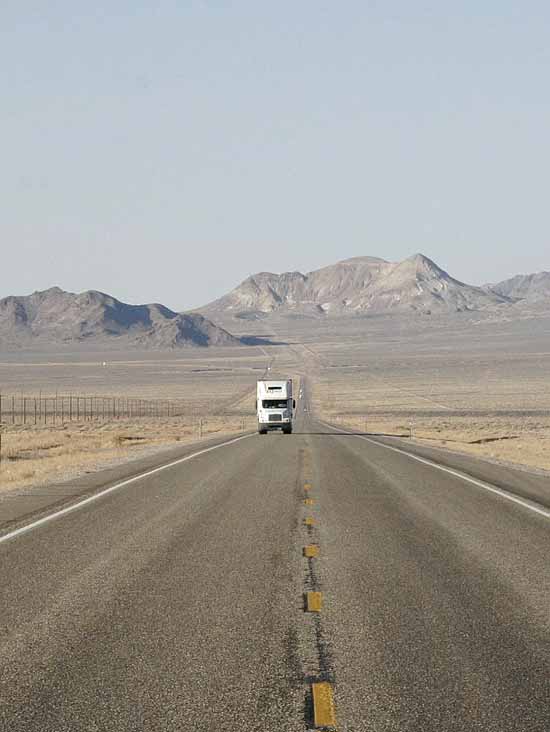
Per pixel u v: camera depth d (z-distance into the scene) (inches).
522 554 942.4
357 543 1008.2
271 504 1365.7
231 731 450.0
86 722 461.1
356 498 1445.6
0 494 1528.1
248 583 798.5
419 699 495.5
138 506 1342.3
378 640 615.8
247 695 502.6
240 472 1948.8
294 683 523.8
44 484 1699.1
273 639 618.8
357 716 470.6
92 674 538.9
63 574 836.6
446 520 1192.8
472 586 786.8
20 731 448.1
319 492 1536.7
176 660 568.7
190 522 1171.3
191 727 455.5
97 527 1128.2
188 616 681.0
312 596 747.4
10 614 686.5
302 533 1080.2
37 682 523.8
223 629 644.1
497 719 465.4
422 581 807.7
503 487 1643.7
